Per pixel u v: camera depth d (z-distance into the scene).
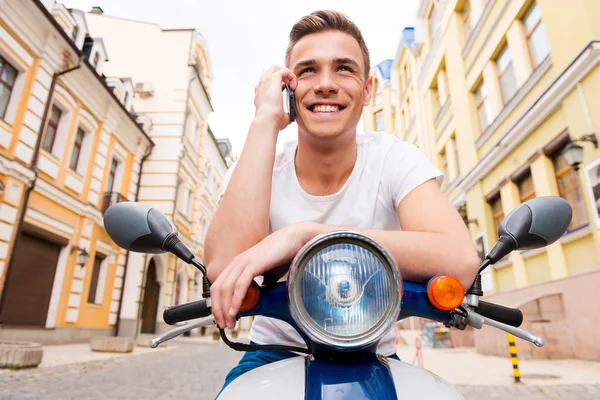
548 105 7.85
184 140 18.06
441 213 0.99
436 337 11.99
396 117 21.73
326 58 1.16
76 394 4.81
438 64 14.61
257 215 0.97
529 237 0.94
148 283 17.52
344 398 0.72
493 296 9.50
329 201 1.23
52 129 11.01
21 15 9.27
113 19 20.11
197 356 10.38
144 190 16.75
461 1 12.80
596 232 6.56
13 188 9.27
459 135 12.44
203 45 21.33
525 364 6.84
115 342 10.12
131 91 16.48
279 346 1.04
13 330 9.27
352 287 0.72
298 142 1.28
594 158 6.68
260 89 1.21
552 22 7.85
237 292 0.78
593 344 6.39
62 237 11.19
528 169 8.92
